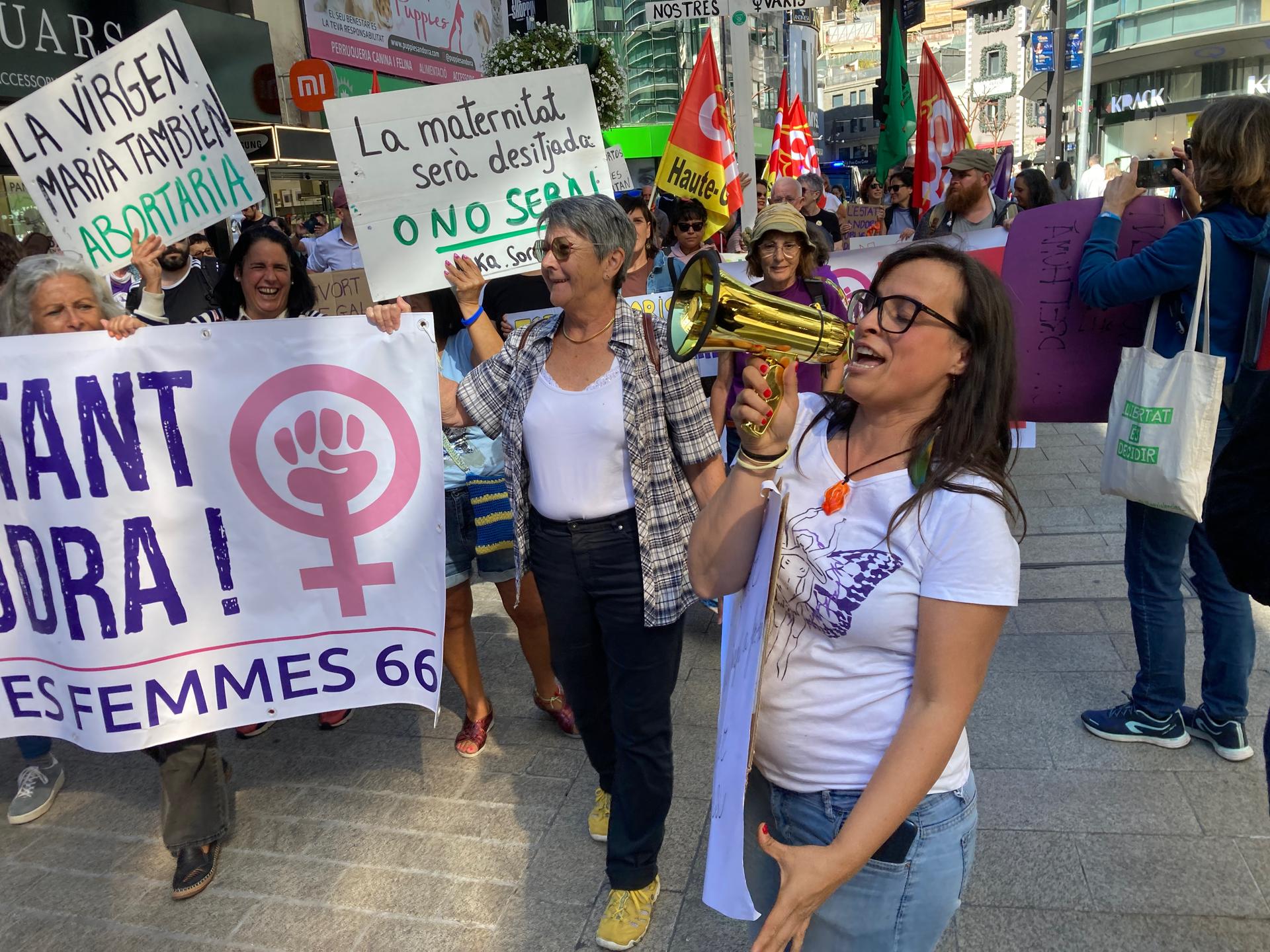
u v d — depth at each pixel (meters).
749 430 1.42
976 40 57.59
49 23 7.98
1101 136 33.59
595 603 2.50
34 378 2.68
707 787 3.13
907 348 1.41
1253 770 3.00
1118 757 3.12
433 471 2.79
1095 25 30.47
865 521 1.47
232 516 2.79
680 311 1.34
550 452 2.44
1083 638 3.94
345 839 3.00
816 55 45.88
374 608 2.86
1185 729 3.18
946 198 5.53
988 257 3.95
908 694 1.45
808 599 1.50
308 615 2.85
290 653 2.86
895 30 11.02
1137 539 3.12
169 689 2.80
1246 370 2.82
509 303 4.86
